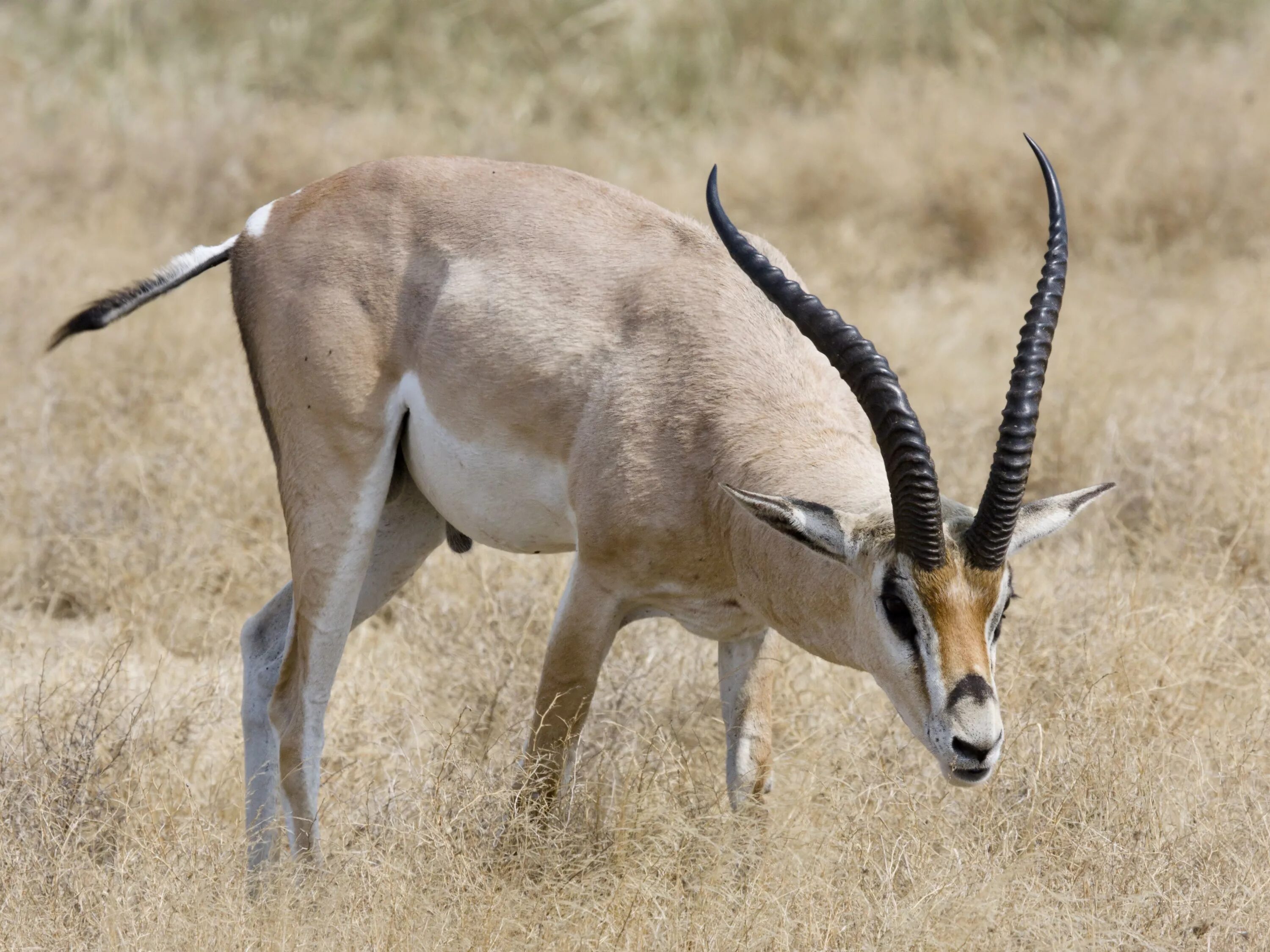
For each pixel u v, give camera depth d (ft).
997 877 47.21
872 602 44.52
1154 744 55.16
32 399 88.63
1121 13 173.06
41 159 139.85
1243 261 119.55
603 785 54.70
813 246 129.18
